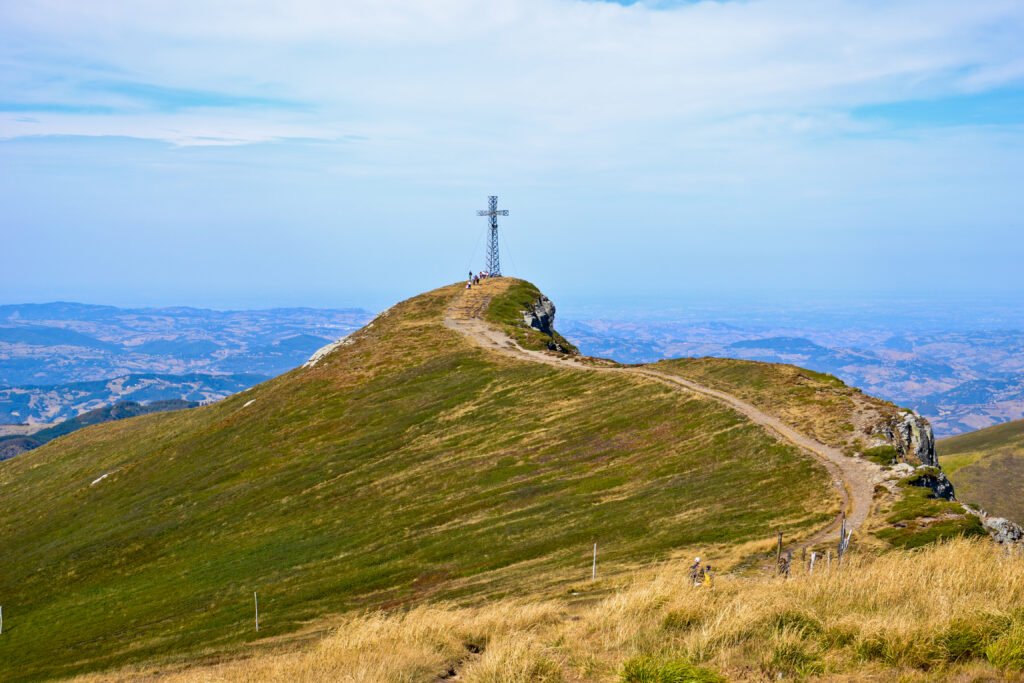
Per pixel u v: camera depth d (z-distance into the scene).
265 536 74.94
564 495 63.00
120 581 75.38
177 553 78.31
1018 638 16.11
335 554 65.12
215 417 141.00
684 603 23.14
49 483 129.50
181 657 49.12
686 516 49.12
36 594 77.50
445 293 166.62
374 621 28.92
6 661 59.69
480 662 21.09
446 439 88.44
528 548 52.88
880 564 26.77
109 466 127.00
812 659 17.42
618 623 22.70
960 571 22.45
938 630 17.23
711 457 60.69
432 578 53.38
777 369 83.44
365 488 80.38
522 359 113.69
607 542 49.12
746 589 25.55
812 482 48.50
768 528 41.91
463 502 69.00
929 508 38.97
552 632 23.56
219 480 96.06
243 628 53.44
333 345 149.12
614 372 96.19
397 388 112.00
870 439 55.88
